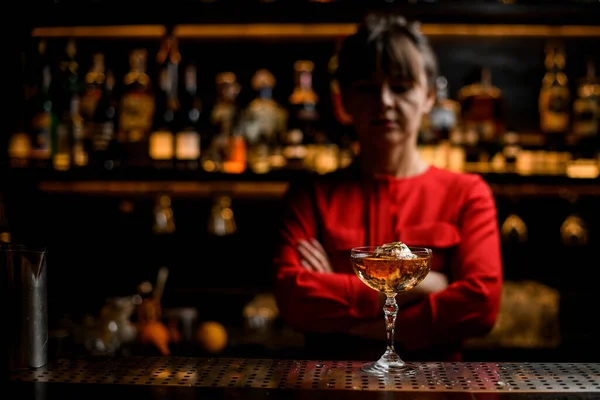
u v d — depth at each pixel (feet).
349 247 6.03
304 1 9.01
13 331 4.02
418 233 6.00
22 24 9.19
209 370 4.04
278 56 10.27
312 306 5.68
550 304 8.77
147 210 10.21
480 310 5.63
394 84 5.99
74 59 10.13
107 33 10.03
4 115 9.26
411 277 3.90
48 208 10.13
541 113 10.07
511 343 8.75
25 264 4.06
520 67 10.23
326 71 10.15
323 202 6.23
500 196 10.01
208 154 9.39
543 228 10.22
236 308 10.03
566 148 9.41
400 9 8.90
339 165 9.30
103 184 10.23
